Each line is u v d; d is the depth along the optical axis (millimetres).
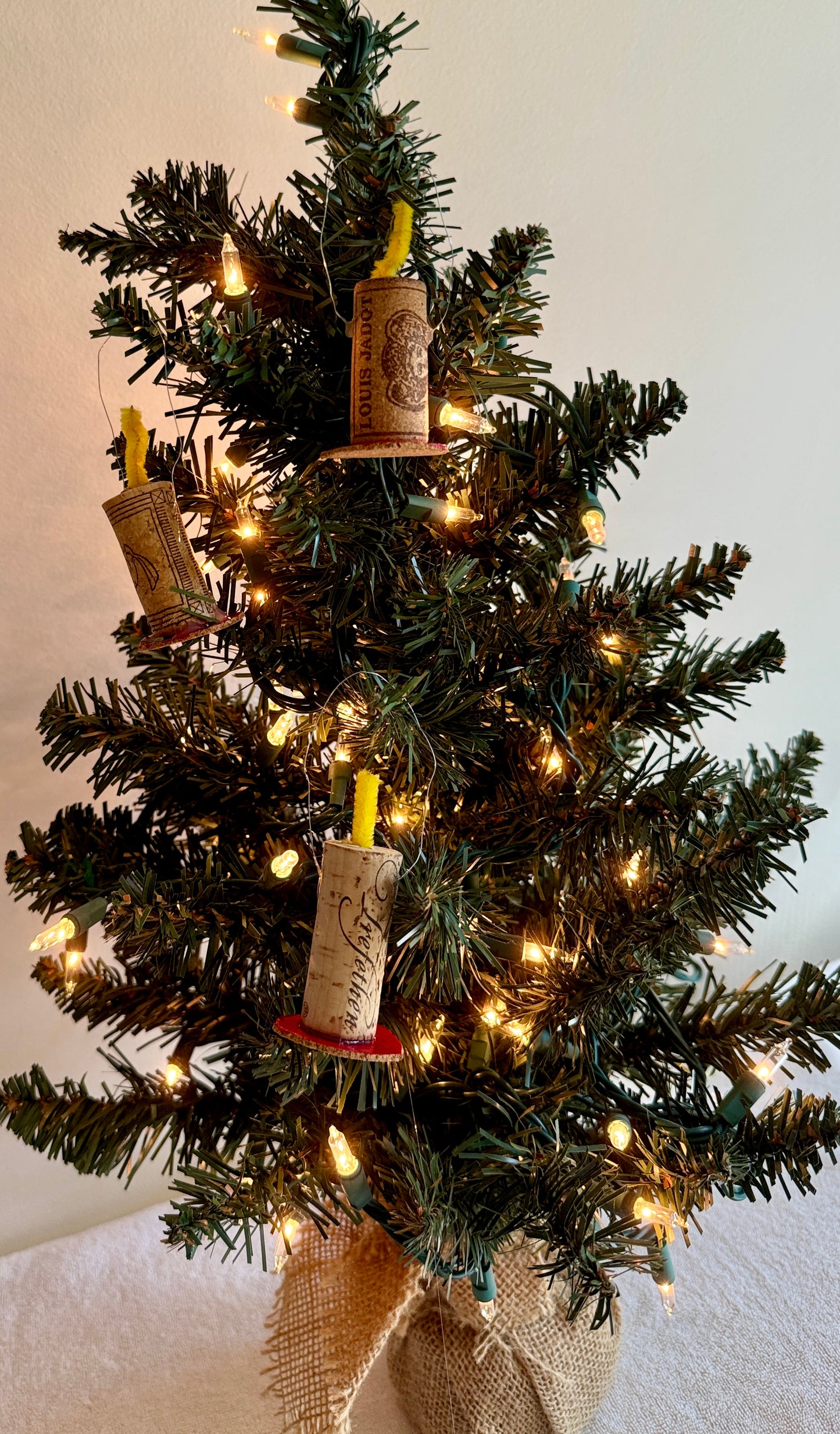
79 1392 507
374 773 301
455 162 494
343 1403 381
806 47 523
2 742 509
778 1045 356
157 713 378
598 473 337
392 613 327
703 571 340
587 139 509
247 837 393
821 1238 587
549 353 548
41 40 422
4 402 463
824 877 772
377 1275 399
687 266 554
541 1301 431
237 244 311
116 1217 629
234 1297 565
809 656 702
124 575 514
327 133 299
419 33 467
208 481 334
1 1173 582
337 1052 285
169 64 443
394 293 284
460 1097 351
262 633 333
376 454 280
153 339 298
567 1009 336
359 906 291
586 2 482
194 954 347
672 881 337
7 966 537
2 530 480
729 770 372
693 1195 321
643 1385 498
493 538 336
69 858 365
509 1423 437
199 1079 553
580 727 380
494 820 364
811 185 558
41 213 444
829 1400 487
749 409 606
